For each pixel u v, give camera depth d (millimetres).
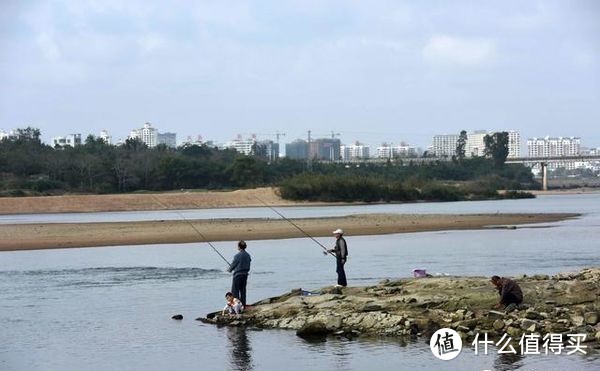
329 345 18266
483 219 70312
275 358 17125
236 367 16453
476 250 41938
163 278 32094
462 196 141000
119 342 19297
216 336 19797
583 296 20703
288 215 81750
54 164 134750
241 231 57094
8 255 43344
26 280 31938
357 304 21375
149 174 137750
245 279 22594
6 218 83125
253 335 19781
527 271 31719
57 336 20203
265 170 147000
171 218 78000
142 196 106750
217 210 98875
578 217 74938
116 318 22781
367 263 35906
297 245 47156
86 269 35688
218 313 22406
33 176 132375
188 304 25234
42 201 101875
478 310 20047
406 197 128125
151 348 18531
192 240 51219
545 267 33281
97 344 19109
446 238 51281
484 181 184750
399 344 18125
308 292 23859
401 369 15945
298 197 118875
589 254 39000
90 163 135000
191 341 19219
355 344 18297
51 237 53438
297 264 36188
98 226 61875
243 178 141000
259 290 27578
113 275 33281
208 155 172750
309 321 20359
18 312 24031
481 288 22219
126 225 62688
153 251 44719
